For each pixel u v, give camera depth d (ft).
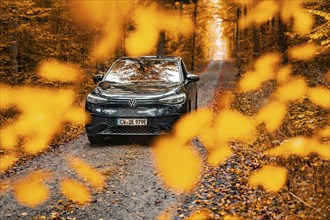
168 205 15.55
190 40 156.25
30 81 51.78
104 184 17.92
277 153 20.40
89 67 79.56
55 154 23.85
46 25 59.52
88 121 24.90
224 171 19.65
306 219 13.09
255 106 37.19
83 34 73.87
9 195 16.79
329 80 36.81
